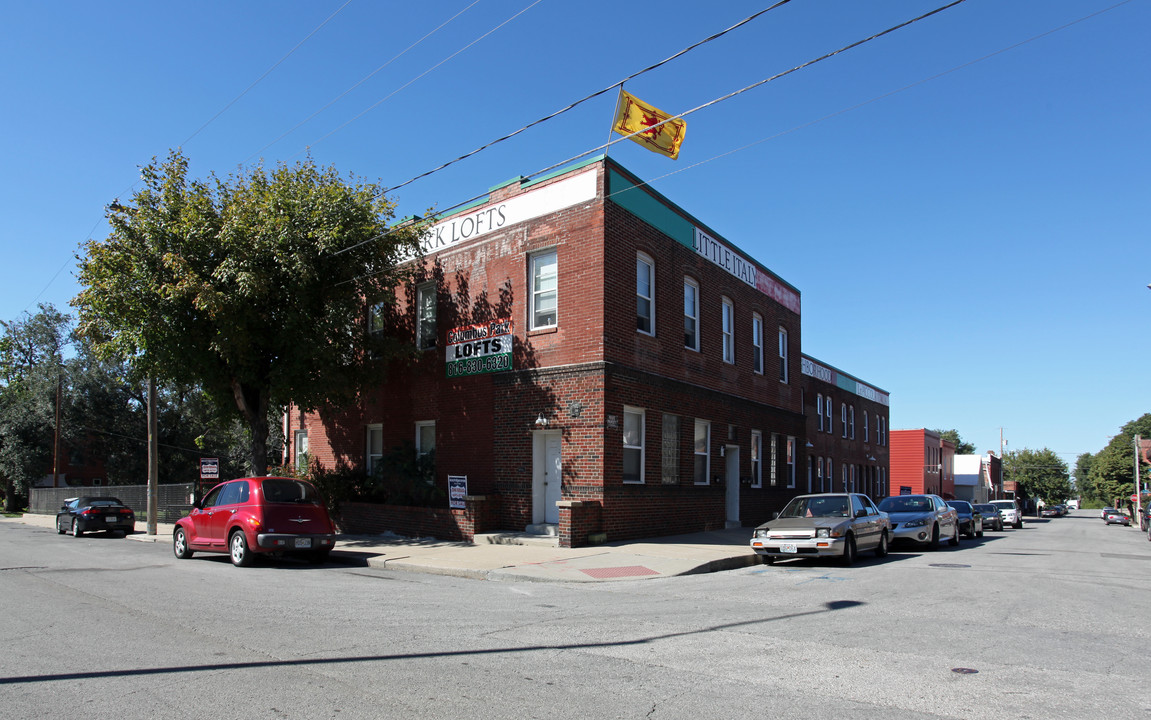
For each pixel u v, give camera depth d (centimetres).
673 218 2009
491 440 1859
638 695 540
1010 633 768
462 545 1673
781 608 925
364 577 1266
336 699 528
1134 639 746
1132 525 6269
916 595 1045
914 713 500
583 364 1695
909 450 5109
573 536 1575
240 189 1805
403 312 2162
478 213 1978
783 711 504
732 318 2366
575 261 1748
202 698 530
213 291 1617
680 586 1145
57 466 4469
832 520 1490
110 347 1827
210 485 2358
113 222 1716
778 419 2652
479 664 629
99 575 1290
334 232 1709
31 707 511
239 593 1052
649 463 1823
